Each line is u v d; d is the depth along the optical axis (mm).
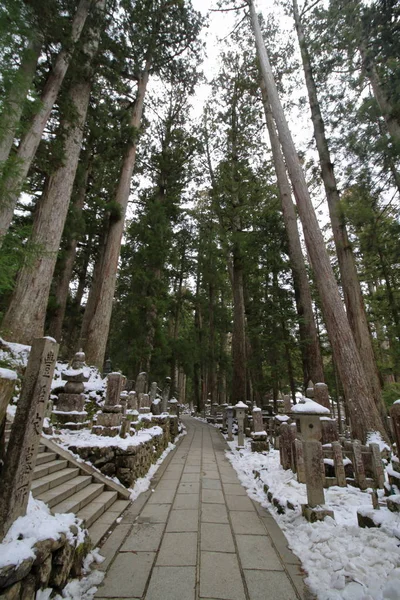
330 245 16062
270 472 5395
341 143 8828
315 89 10562
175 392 16484
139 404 8992
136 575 2459
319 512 3258
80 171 11898
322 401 6324
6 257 3357
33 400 2295
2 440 2127
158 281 13617
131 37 12117
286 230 12117
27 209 10578
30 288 7930
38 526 2072
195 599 2150
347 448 5293
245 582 2385
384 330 15453
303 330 10969
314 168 11211
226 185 16500
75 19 8758
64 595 2102
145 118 17281
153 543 3062
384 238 9805
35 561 1826
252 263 13805
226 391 27969
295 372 14594
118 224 12203
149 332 13070
